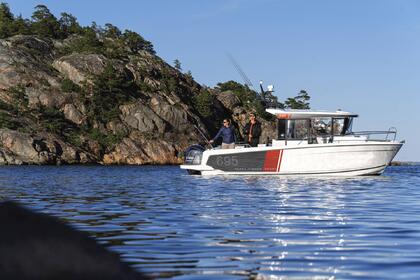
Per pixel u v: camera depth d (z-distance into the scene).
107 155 130.75
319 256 6.23
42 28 183.25
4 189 21.03
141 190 19.89
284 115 30.48
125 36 185.00
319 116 30.48
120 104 143.00
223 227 9.14
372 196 16.56
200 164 31.27
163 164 135.50
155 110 145.50
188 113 151.62
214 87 199.38
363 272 5.26
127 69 154.62
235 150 30.33
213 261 5.81
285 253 6.44
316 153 29.34
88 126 136.38
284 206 13.23
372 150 29.30
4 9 195.88
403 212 11.84
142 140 137.38
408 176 31.05
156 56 181.62
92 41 172.62
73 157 121.88
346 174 29.41
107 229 8.80
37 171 54.91
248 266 5.52
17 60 143.88
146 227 9.09
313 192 18.27
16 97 133.62
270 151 29.77
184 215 11.10
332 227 9.20
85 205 13.46
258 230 8.75
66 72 148.38
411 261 5.92
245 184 22.95
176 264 5.60
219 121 165.50
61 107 135.88
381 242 7.45
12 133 115.12
